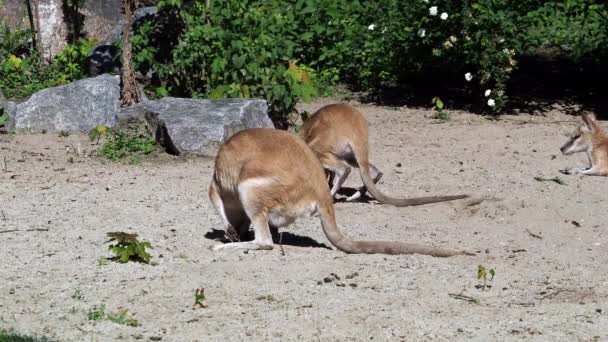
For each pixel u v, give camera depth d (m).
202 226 11.05
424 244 10.58
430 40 18.47
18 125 16.17
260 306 8.40
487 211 12.05
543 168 14.30
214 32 16.72
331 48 20.52
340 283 9.04
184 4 18.03
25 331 7.73
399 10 19.48
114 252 9.54
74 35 20.92
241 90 16.41
